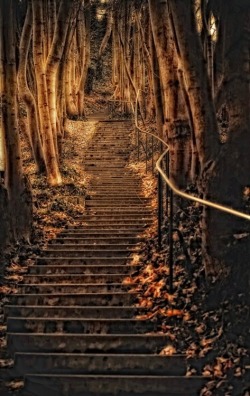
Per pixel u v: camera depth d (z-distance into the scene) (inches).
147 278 251.1
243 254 199.9
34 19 478.3
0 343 201.8
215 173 209.3
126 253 298.5
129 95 900.0
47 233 351.6
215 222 207.2
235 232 203.0
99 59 1300.4
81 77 936.9
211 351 187.6
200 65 218.1
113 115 967.0
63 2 477.1
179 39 220.2
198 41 220.1
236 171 205.3
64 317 221.1
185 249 243.9
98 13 1290.6
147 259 279.0
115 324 209.0
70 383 181.6
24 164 576.7
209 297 206.7
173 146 312.2
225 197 205.8
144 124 700.0
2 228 280.2
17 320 211.3
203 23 364.5
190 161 309.4
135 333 207.3
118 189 506.3
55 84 506.3
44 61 515.2
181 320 207.8
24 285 246.8
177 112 313.7
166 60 312.8
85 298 235.0
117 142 732.0
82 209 429.4
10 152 302.4
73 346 198.4
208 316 202.1
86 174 581.9
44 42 510.6
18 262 280.5
